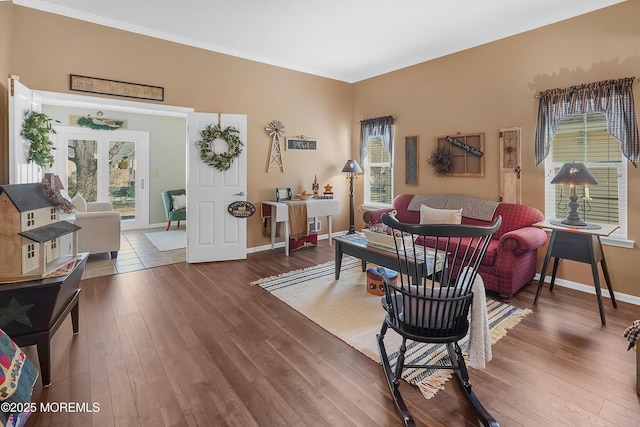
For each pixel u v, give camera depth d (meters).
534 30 3.72
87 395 1.85
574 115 3.46
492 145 4.14
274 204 4.85
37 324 1.87
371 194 5.89
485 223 3.92
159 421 1.66
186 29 3.99
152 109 4.11
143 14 3.62
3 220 1.86
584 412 1.73
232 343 2.42
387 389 1.92
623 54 3.14
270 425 1.64
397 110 5.27
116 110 6.62
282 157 5.28
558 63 3.55
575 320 2.78
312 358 2.23
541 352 2.30
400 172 5.26
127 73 3.90
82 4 3.42
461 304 1.74
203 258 4.48
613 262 3.29
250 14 3.59
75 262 2.26
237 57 4.72
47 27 3.43
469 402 1.79
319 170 5.73
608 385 1.95
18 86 2.91
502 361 2.19
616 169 3.29
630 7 3.08
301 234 5.03
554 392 1.88
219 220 4.54
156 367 2.11
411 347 2.37
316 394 1.87
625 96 3.11
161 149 7.26
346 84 5.98
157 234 6.42
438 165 4.64
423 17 3.62
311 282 3.70
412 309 1.78
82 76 3.63
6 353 1.45
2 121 2.96
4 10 3.04
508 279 3.13
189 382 1.97
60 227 2.23
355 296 3.29
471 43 4.27
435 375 2.04
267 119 5.08
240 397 1.84
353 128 6.07
